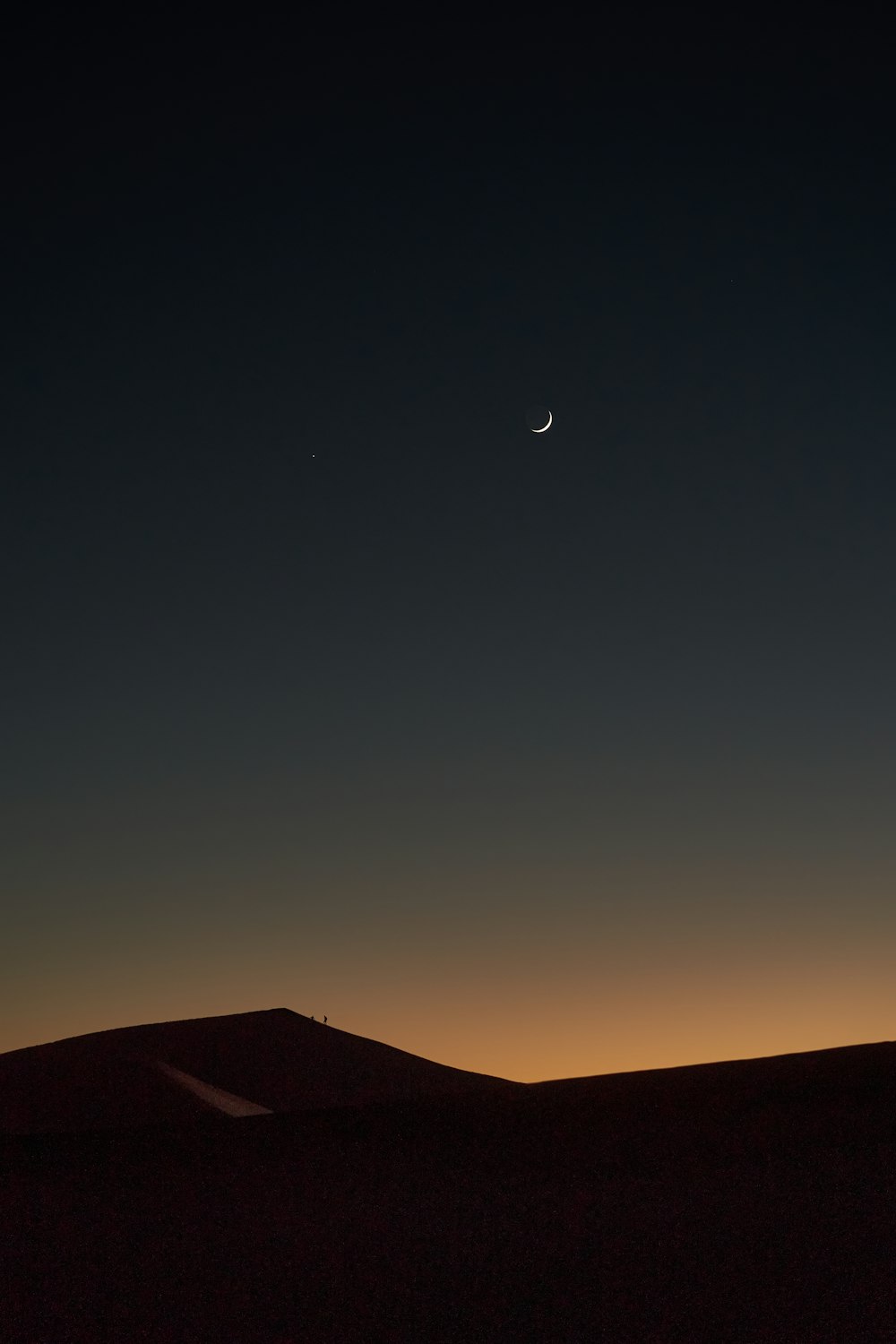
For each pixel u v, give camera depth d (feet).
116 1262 40.93
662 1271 36.40
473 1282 36.47
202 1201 53.98
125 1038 174.70
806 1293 33.04
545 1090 94.89
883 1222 41.22
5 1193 58.29
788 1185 50.29
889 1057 90.33
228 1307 34.60
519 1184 55.83
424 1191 55.01
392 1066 181.57
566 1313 32.58
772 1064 95.81
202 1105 137.59
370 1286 36.55
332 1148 71.97
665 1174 55.67
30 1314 34.63
